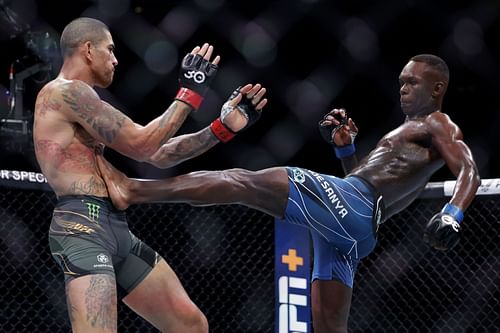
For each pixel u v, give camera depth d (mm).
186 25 8867
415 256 9062
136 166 9586
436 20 9031
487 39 9148
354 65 9438
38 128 4707
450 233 4938
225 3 8766
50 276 8477
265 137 9773
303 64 9492
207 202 4988
